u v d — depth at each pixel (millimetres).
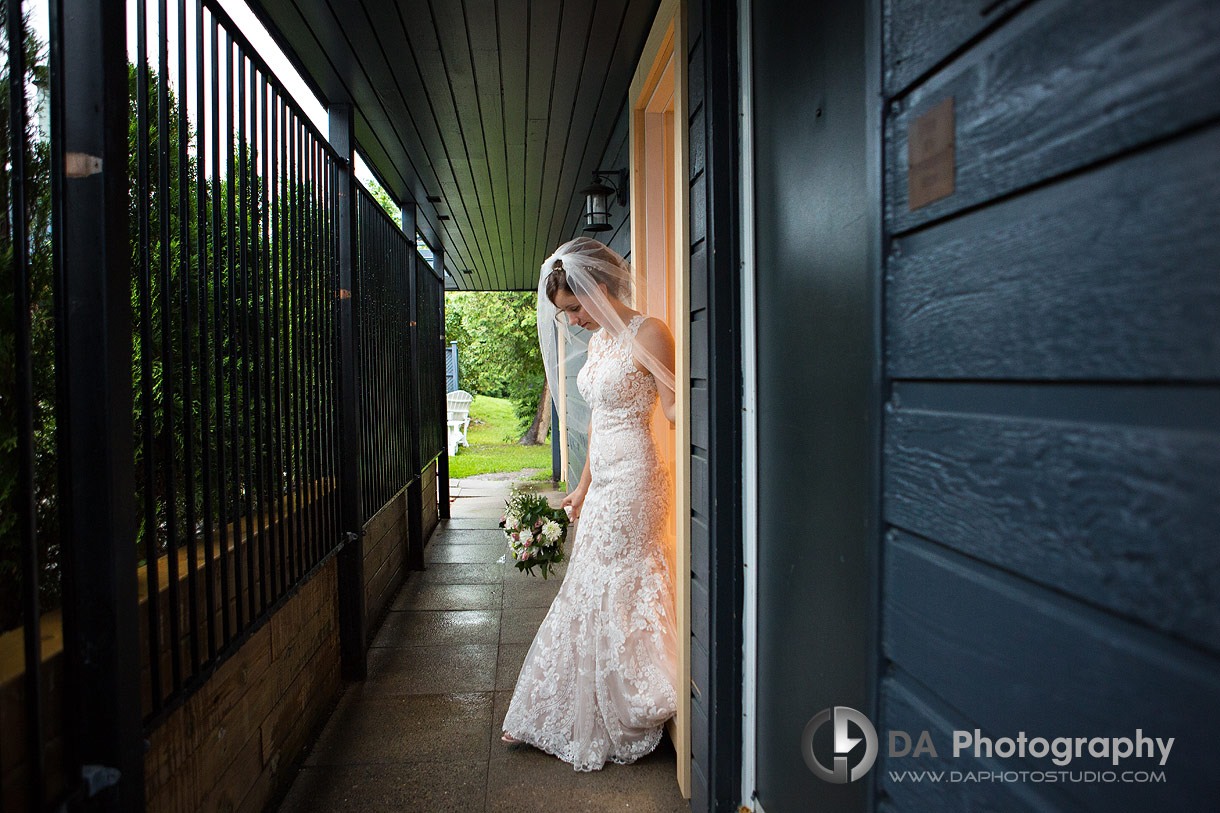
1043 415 635
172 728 1439
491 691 2867
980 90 703
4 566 1300
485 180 4598
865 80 986
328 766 2285
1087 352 572
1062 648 609
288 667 2227
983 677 716
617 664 2205
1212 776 475
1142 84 516
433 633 3586
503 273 8984
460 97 3145
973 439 723
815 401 1197
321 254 2717
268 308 2080
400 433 4527
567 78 2947
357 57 2717
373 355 3666
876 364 908
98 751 1101
